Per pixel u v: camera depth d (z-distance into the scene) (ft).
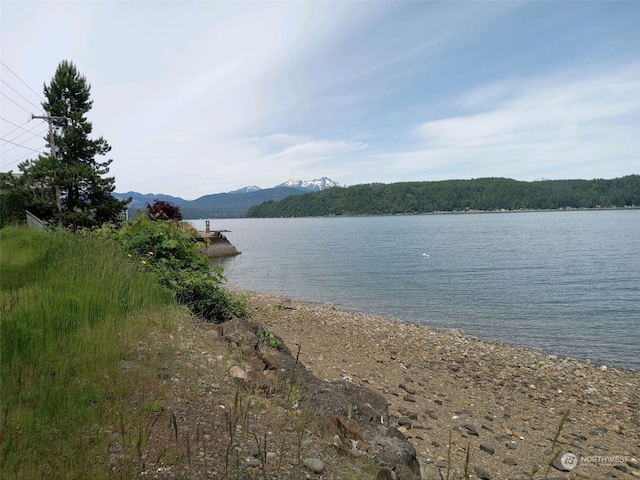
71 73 89.86
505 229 301.63
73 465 8.81
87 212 82.79
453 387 30.55
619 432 24.86
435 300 75.61
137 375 13.60
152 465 9.39
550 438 22.79
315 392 17.47
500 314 64.49
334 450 12.09
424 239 227.81
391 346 41.65
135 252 28.78
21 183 80.84
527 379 34.60
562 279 94.99
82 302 18.51
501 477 17.33
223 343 19.85
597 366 40.75
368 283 94.89
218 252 153.17
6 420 10.05
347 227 418.51
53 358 13.66
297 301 71.82
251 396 14.47
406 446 14.29
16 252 27.58
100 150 90.12
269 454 10.79
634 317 61.21
